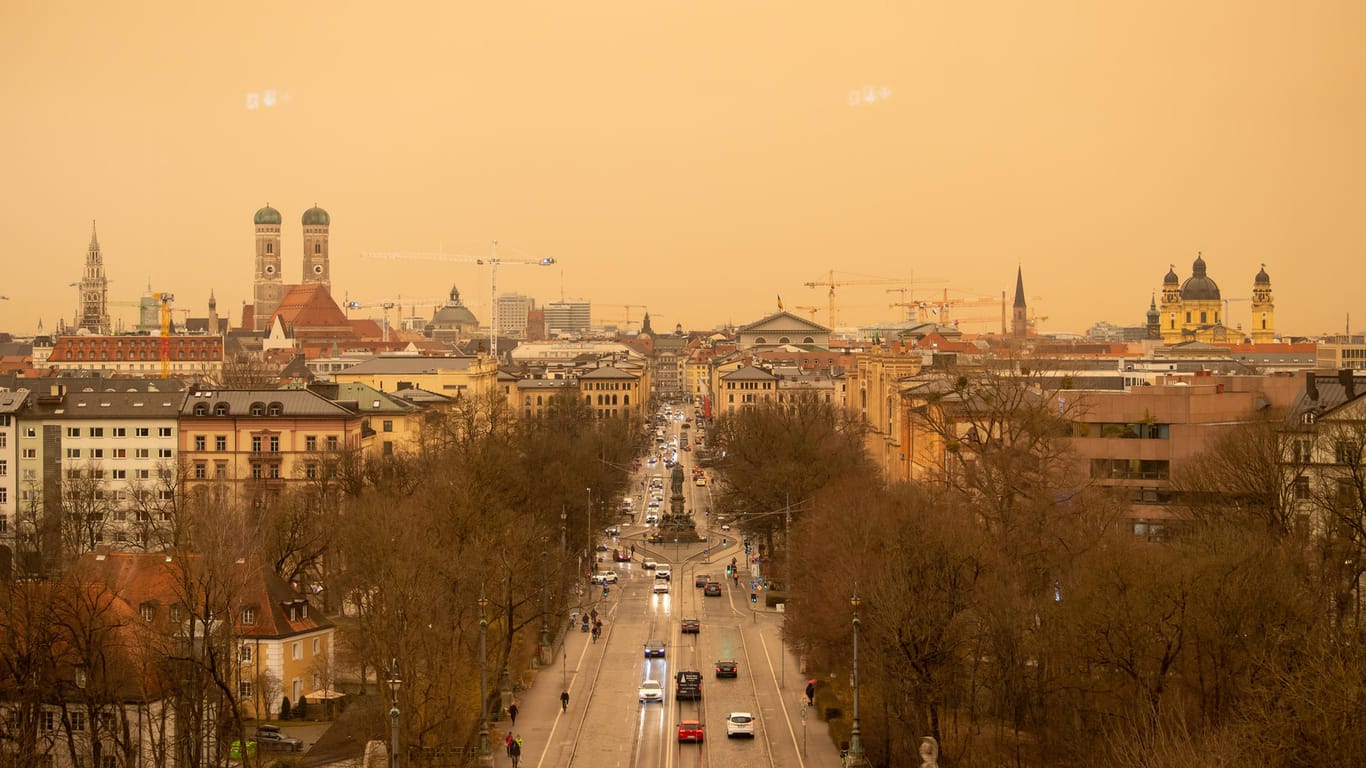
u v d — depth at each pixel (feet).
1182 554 482.28
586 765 495.82
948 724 490.08
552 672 645.92
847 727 526.57
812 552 639.35
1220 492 598.75
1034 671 479.41
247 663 558.56
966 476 633.61
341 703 566.36
